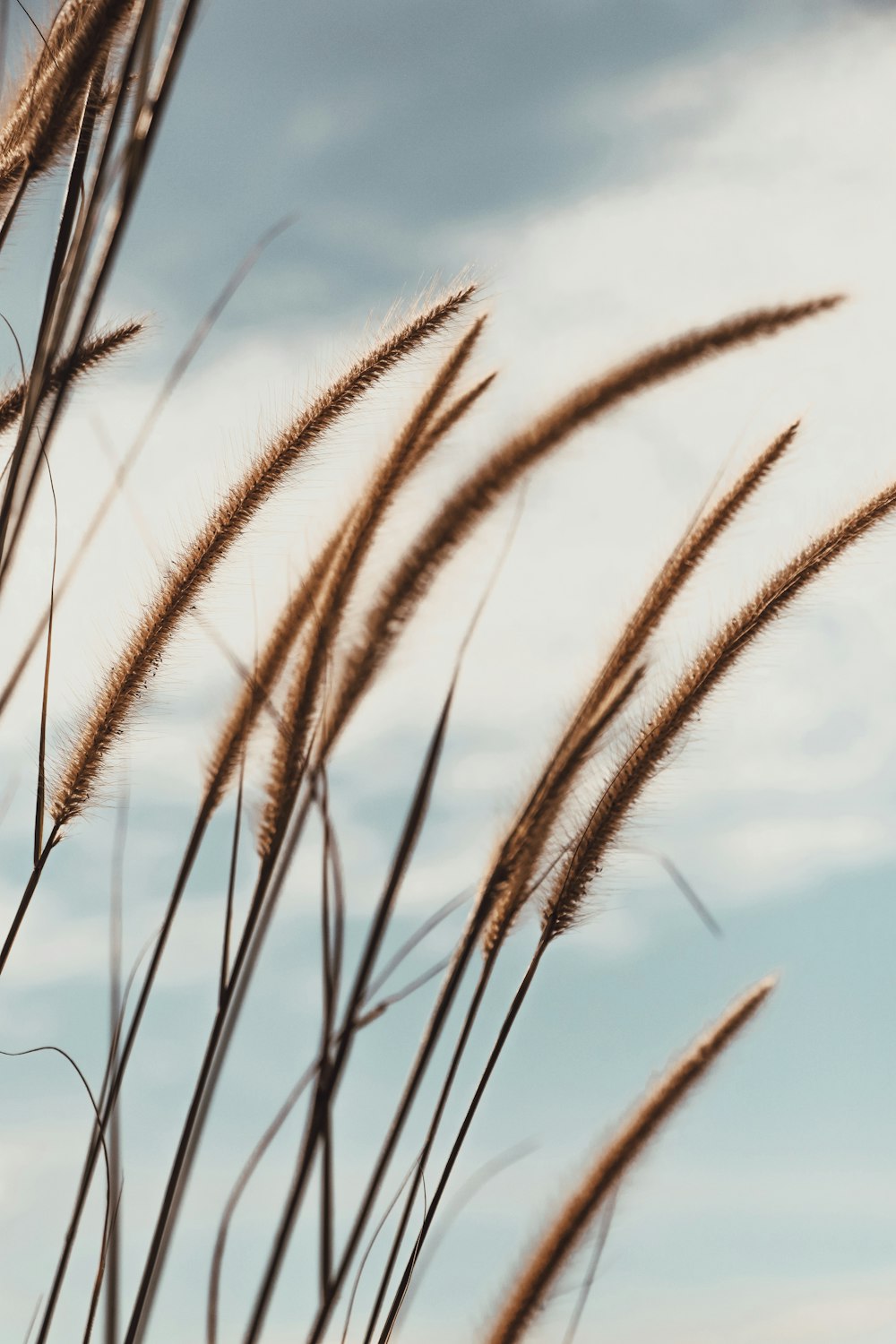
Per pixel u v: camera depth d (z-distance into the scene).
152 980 0.98
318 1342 0.93
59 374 0.93
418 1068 0.94
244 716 0.98
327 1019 0.94
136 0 0.97
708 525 0.98
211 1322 0.93
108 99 0.95
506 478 0.94
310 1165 0.93
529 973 0.98
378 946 0.93
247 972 0.95
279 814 0.96
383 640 0.94
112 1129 0.97
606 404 0.94
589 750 0.96
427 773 0.93
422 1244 0.96
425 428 0.97
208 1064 0.95
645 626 0.97
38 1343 0.96
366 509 0.97
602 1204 0.97
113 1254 0.95
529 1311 0.96
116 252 0.91
